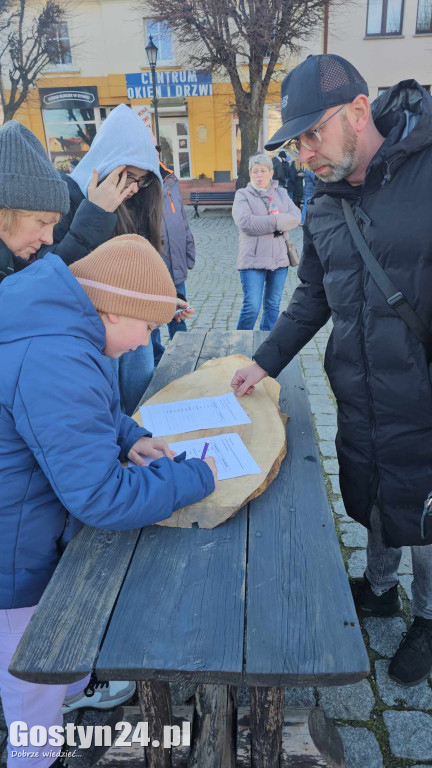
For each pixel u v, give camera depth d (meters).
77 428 1.08
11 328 1.10
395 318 1.53
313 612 1.10
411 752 1.69
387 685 1.91
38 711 1.41
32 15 17.83
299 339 1.96
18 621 1.34
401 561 2.49
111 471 1.12
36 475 1.22
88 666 0.99
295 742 1.49
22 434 1.10
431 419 1.58
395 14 16.94
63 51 18.62
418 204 1.43
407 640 1.94
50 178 1.50
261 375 1.99
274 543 1.30
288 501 1.47
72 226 1.90
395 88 1.53
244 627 1.06
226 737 1.47
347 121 1.45
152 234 2.42
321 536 1.33
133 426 1.60
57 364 1.08
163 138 19.61
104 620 1.08
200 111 19.02
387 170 1.44
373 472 1.74
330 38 17.27
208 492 1.35
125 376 2.74
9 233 1.51
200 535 1.33
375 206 1.49
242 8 14.15
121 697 1.85
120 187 1.96
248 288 4.66
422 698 1.86
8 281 1.18
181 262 4.16
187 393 2.05
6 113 18.36
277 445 1.65
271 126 18.66
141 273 1.18
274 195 4.55
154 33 18.20
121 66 18.75
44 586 1.32
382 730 1.76
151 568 1.22
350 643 1.03
